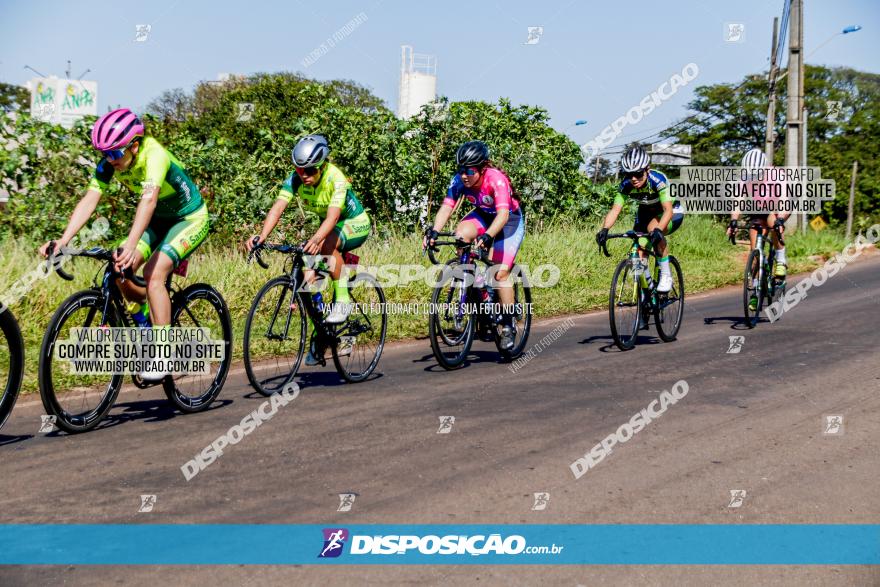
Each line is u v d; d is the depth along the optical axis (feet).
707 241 54.29
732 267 46.85
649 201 23.52
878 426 14.76
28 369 19.13
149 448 13.61
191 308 16.34
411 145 39.81
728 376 19.20
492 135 42.96
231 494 11.44
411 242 34.81
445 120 40.88
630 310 23.17
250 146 60.54
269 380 17.79
